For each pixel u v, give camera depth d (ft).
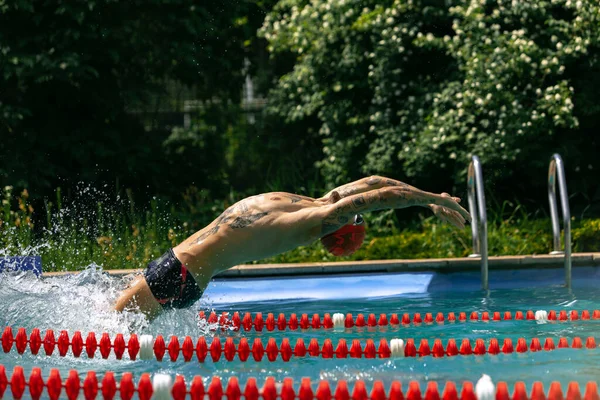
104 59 93.35
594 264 62.49
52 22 88.43
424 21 90.84
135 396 27.99
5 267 49.19
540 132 84.69
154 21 94.68
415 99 89.25
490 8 88.89
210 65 105.29
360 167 94.63
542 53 82.74
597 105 83.76
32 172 88.63
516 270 61.21
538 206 91.86
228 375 31.27
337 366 32.22
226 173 117.39
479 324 42.73
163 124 117.70
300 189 99.19
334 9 94.43
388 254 74.84
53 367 33.58
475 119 85.40
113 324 38.01
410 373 30.50
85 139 94.22
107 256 68.69
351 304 51.49
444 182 92.17
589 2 83.10
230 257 38.32
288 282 58.13
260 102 134.41
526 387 27.71
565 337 37.68
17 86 91.91
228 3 99.86
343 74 94.94
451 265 60.49
